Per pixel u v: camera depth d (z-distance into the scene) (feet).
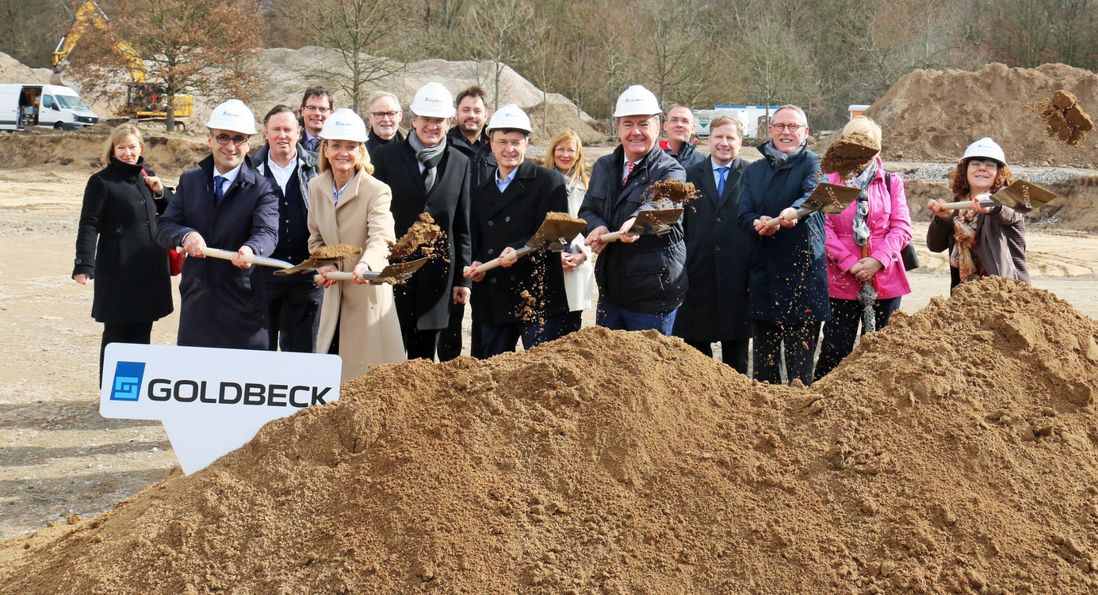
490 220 20.30
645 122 18.88
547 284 20.07
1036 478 11.96
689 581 10.82
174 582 10.87
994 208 19.42
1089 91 115.03
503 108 20.11
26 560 12.04
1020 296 14.51
